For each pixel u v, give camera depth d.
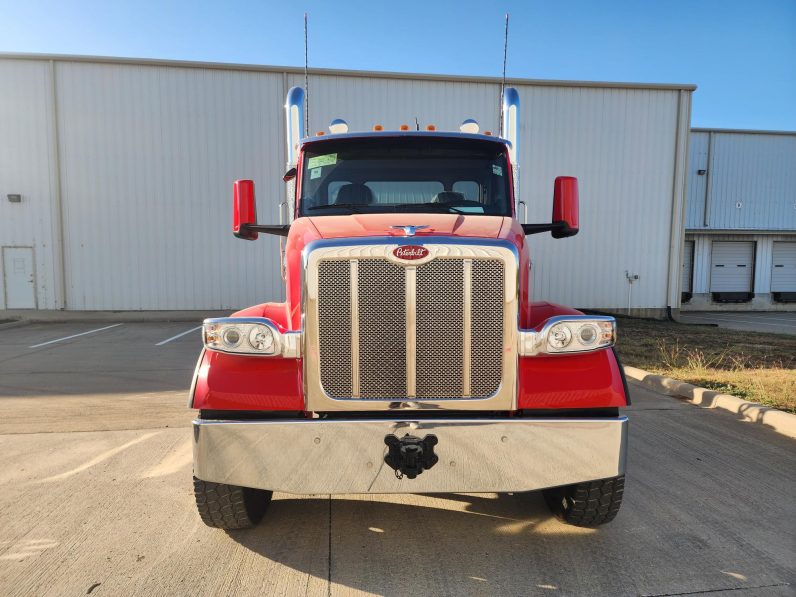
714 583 2.69
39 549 3.00
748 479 4.00
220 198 15.52
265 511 3.43
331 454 2.60
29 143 15.02
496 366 2.72
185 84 15.23
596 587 2.65
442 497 3.72
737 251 23.59
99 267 15.32
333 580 2.71
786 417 5.13
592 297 16.67
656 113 16.44
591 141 16.31
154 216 15.38
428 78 15.63
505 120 4.47
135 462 4.33
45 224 15.18
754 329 14.30
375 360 2.69
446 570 2.80
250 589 2.63
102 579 2.71
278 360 2.75
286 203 4.50
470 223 3.21
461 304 2.68
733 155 24.64
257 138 15.50
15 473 4.11
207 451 2.64
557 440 2.65
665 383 6.88
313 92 15.41
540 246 16.45
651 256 16.77
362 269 2.65
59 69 14.90
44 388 6.91
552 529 3.25
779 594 2.60
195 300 15.60
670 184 16.67
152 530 3.22
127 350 10.02
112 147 15.16
